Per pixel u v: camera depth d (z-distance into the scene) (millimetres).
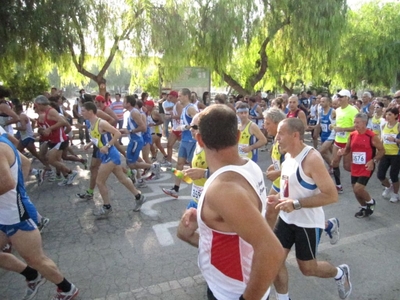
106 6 15258
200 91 16734
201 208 1762
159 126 9875
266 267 1542
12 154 2949
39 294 3625
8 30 13141
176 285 3771
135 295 3592
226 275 1802
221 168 1747
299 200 2932
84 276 3959
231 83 19469
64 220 5629
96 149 6305
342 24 17703
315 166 2965
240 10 16297
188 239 2809
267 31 17703
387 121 6445
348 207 6309
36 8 13281
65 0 13680
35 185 7664
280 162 3973
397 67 25328
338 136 7352
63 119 7383
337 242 4684
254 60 20109
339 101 7352
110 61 15859
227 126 1771
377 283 3842
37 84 17562
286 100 12242
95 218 5707
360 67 25297
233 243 1756
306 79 21281
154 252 4547
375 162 5484
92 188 6613
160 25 15117
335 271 3293
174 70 16047
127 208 6188
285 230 3176
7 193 2963
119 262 4285
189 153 6734
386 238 4992
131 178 7590
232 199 1572
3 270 4109
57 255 4457
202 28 16328
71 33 14266
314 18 16875
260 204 1818
